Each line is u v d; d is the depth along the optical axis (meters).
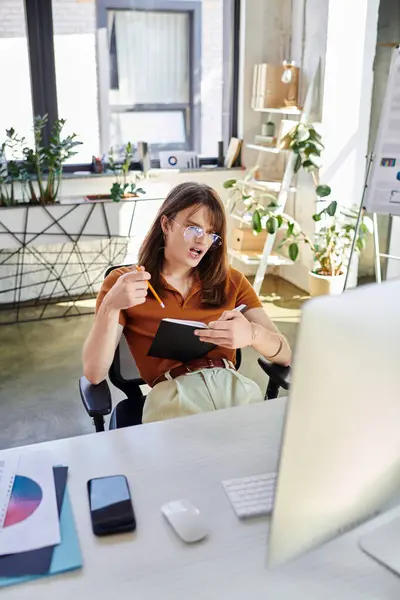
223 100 4.54
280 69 4.08
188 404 1.60
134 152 4.36
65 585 0.95
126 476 1.21
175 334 1.66
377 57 3.94
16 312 4.05
